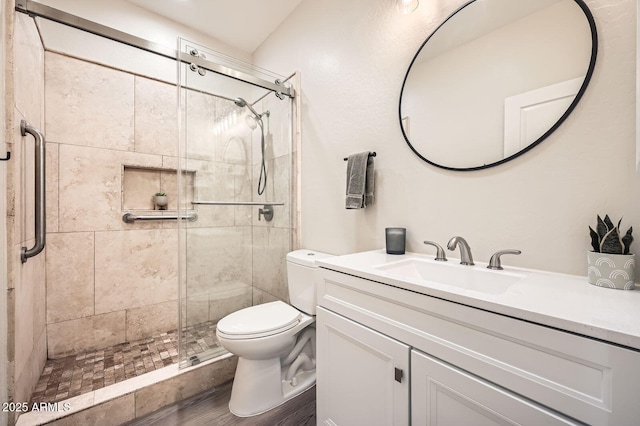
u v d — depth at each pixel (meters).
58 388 1.49
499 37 1.07
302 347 1.73
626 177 0.81
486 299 0.66
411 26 1.38
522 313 0.60
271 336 1.40
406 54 1.40
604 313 0.57
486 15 1.11
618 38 0.82
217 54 1.91
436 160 1.26
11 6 1.10
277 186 2.13
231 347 1.38
